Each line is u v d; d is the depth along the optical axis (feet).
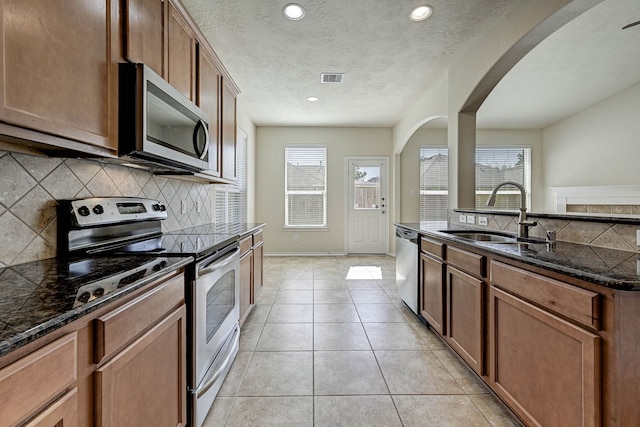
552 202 19.04
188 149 5.93
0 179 3.60
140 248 5.07
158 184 7.32
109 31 3.92
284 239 19.81
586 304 3.39
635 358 3.13
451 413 5.21
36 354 2.00
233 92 9.89
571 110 16.87
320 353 7.25
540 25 6.86
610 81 13.55
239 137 15.43
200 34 7.00
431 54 10.21
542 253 4.65
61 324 2.15
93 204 4.78
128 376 2.97
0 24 2.53
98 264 3.88
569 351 3.63
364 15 8.05
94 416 2.54
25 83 2.76
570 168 17.71
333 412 5.24
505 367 4.91
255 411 5.25
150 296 3.42
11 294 2.66
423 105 14.43
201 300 4.75
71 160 4.62
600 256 4.37
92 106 3.63
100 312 2.63
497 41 8.31
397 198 19.60
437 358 7.02
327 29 8.72
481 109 16.57
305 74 11.80
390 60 10.62
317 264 17.13
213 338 5.33
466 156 10.68
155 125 4.68
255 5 7.63
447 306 7.11
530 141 19.95
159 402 3.62
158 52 5.21
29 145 3.61
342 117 17.62
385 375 6.34
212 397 5.23
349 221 19.97
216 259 5.54
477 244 5.69
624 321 3.12
